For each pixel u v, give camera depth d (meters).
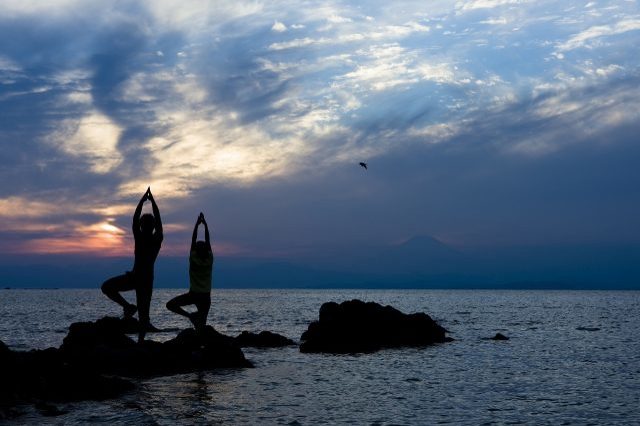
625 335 33.47
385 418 12.05
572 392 15.20
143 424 10.98
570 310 73.06
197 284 19.42
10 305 85.06
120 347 18.70
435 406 13.31
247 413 12.16
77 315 55.16
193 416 11.77
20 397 12.86
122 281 17.55
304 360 21.17
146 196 17.52
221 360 18.56
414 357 22.33
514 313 63.72
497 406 13.41
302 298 146.75
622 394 14.97
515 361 21.30
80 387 13.59
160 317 47.84
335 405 13.19
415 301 121.25
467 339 30.14
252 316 54.59
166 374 16.95
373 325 26.50
